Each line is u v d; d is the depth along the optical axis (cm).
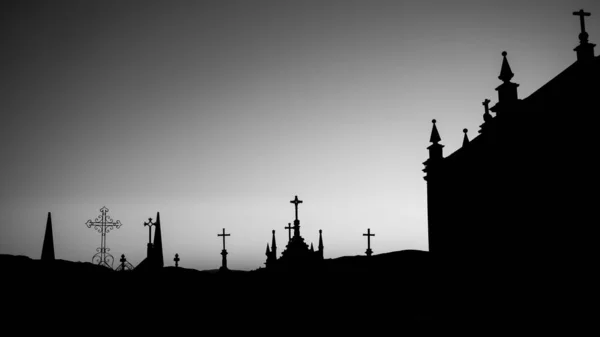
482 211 1778
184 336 2345
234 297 2933
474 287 1808
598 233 1258
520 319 1520
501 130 1639
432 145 2242
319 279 2994
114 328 2395
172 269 3578
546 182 1426
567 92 1362
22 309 2364
